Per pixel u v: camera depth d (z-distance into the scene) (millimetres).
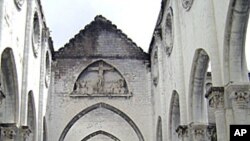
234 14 18422
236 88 18547
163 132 32156
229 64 19016
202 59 23719
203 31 22031
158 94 35219
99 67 39656
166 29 31516
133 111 38875
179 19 27609
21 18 25359
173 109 30219
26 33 26531
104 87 39281
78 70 39344
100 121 45531
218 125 18828
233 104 18562
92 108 38781
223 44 19156
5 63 23328
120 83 39469
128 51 40156
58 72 39125
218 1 19984
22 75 25750
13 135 23719
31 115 29750
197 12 23219
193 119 24828
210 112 32938
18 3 24188
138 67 39875
